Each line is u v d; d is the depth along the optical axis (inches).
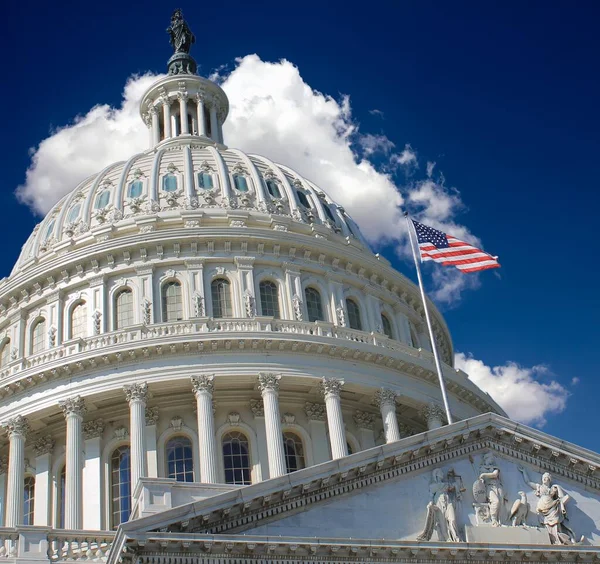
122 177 2960.1
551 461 1722.4
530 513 1668.3
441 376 2070.6
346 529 1563.7
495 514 1644.9
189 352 2407.7
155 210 2812.5
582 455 1717.5
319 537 1513.3
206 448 2301.9
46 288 2741.1
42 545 1641.2
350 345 2497.5
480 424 1707.7
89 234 2787.9
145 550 1419.8
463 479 1672.0
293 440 2461.9
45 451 2463.1
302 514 1553.9
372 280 2866.6
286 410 2490.2
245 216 2785.4
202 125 3491.6
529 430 1716.3
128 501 2338.8
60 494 2410.2
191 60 3750.0
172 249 2689.5
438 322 3078.2
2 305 2812.5
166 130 3494.1
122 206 2856.8
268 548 1476.4
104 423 2437.3
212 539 1446.9
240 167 2997.0
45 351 2486.5
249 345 2423.7
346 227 3029.0
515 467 1708.9
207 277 2662.4
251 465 2375.7
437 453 1674.5
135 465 2290.8
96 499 2325.3
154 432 2384.4
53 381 2417.6
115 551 1443.2
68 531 1667.1
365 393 2509.8
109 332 2468.0
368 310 2792.8
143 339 2409.0
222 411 2440.9
